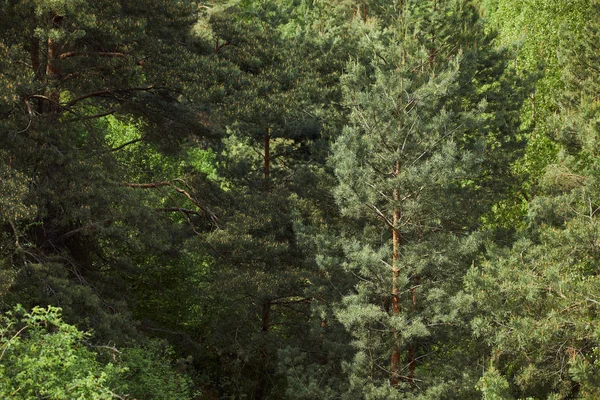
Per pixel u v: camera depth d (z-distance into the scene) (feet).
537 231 48.47
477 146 45.70
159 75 51.01
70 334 26.81
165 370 48.37
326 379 56.24
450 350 52.24
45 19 45.11
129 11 51.39
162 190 67.00
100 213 50.08
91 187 47.96
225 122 60.23
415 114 48.16
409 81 48.11
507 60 65.51
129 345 47.24
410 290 51.57
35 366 24.40
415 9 59.26
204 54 56.29
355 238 55.11
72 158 49.29
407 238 52.65
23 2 42.98
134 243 52.37
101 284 54.39
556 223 49.03
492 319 40.88
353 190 47.29
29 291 43.14
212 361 76.64
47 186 47.14
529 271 39.86
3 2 43.65
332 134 66.90
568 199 47.44
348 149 47.75
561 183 58.49
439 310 47.98
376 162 49.65
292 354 56.03
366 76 55.06
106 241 58.70
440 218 50.60
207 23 59.52
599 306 36.86
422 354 56.13
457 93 57.93
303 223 64.95
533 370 38.91
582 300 36.58
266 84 54.44
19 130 46.55
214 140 65.05
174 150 63.98
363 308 47.60
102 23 47.78
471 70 57.62
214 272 68.80
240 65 57.36
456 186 60.39
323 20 92.84
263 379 73.56
